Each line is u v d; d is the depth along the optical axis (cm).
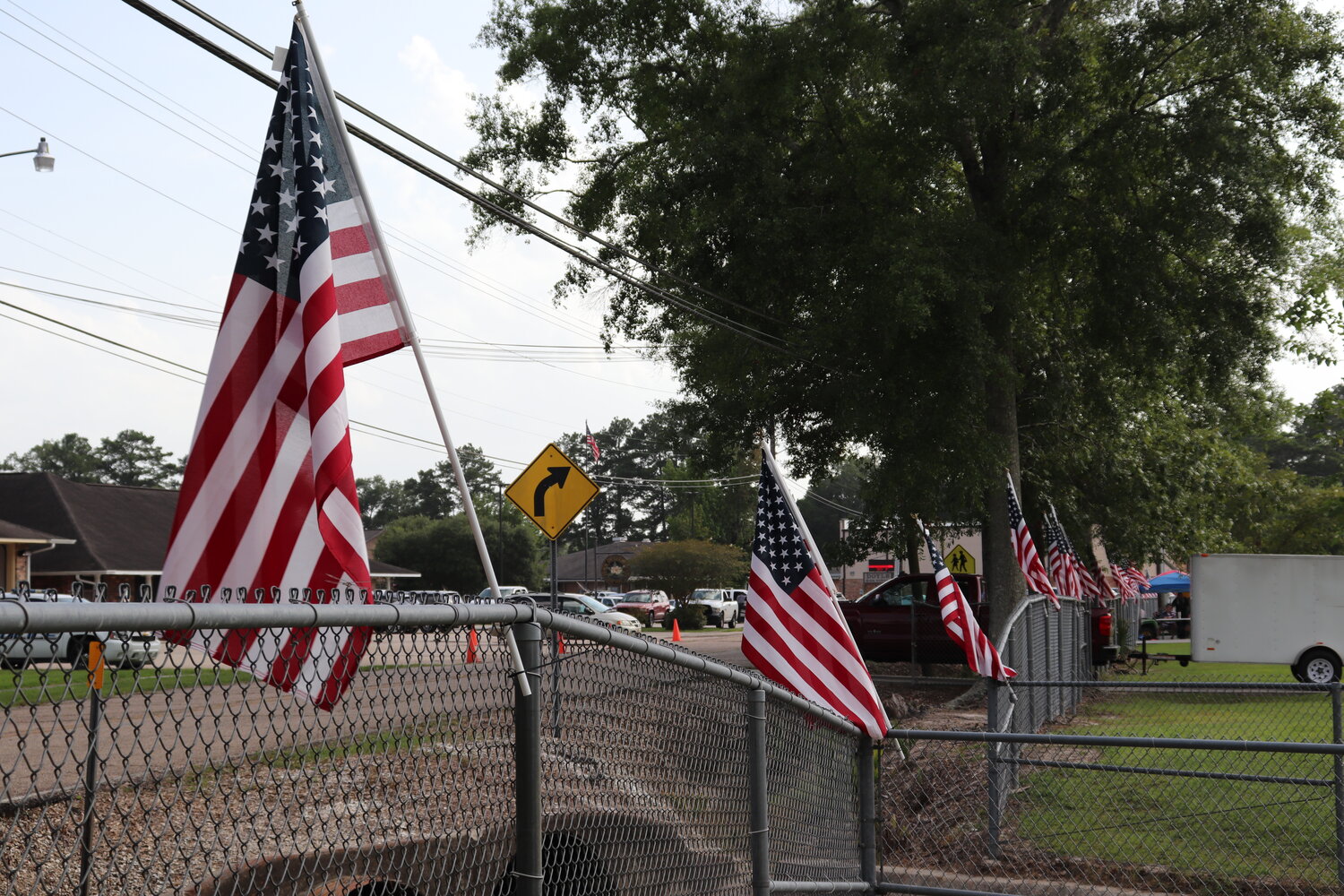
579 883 379
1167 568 5753
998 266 1989
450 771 314
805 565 604
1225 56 1989
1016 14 1992
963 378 1939
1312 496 5009
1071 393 2423
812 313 2027
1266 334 2038
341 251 411
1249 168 1923
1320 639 2323
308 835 274
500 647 340
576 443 14038
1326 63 1938
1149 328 2016
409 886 297
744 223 1953
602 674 394
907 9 1981
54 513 4034
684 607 5656
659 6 2081
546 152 2231
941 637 2423
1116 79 2020
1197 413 3052
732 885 474
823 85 2023
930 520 2295
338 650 285
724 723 479
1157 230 2012
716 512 9631
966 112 1898
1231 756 1162
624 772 402
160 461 12125
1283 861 812
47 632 190
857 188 2016
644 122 2262
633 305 2386
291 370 368
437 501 12738
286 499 355
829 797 596
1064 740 605
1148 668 2952
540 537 9319
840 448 2344
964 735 605
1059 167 1983
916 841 834
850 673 603
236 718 256
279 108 390
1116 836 873
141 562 4041
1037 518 2752
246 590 337
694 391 2419
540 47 2136
